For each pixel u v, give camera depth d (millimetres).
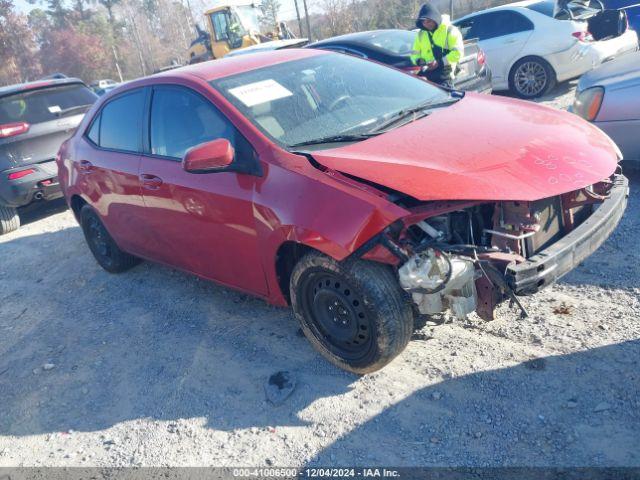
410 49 8195
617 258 4051
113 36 64125
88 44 60062
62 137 7754
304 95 3838
